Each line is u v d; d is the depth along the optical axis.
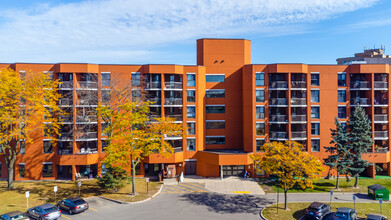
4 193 35.12
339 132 38.00
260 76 45.03
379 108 46.25
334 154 40.09
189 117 45.94
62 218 27.89
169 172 43.00
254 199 34.12
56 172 42.78
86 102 40.44
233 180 42.88
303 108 45.44
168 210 30.34
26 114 37.31
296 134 44.09
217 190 37.91
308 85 44.53
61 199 33.59
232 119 47.62
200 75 46.03
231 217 28.34
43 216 26.80
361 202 32.69
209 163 43.91
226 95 47.56
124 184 39.47
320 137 44.75
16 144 37.34
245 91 45.44
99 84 39.94
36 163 42.47
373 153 43.34
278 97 45.88
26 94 36.62
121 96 39.97
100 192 36.53
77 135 41.81
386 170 45.50
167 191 37.53
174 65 44.31
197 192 37.09
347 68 45.06
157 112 45.41
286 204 30.44
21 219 25.91
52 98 39.22
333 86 45.00
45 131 42.44
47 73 42.25
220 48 47.81
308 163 29.56
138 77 44.69
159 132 42.34
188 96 45.84
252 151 44.50
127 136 34.00
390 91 44.47
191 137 45.75
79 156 41.59
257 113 44.88
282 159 29.17
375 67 44.00
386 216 28.06
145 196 34.88
